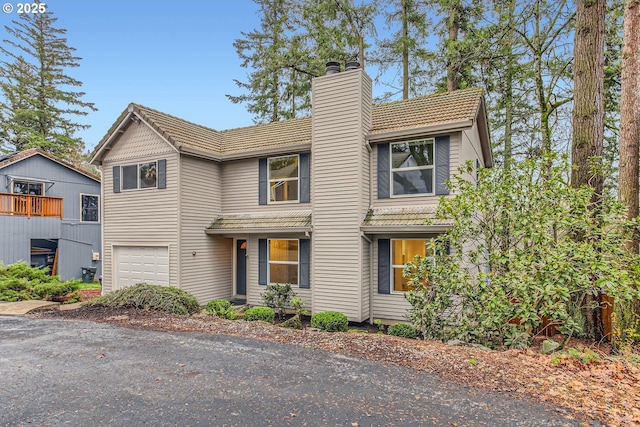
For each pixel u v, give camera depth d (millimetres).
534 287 5727
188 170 12117
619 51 13305
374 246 10500
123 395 4320
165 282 11945
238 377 4848
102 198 13422
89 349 6023
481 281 6387
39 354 5770
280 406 4035
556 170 6727
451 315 7449
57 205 17203
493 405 4055
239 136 14023
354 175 10266
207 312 9773
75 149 33531
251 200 12727
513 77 16219
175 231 11766
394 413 3875
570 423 3674
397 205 10398
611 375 4914
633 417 3793
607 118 14438
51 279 11992
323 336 6816
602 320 7223
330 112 10680
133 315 8461
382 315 10312
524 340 6223
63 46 32344
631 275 5762
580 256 5629
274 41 22781
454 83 16266
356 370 5086
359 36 18828
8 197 15375
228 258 13500
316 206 10773
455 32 16375
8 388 4520
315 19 18891
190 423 3684
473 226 7238
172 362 5414
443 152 9898
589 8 7949
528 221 6406
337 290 10359
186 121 13805
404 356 5648
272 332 7098
